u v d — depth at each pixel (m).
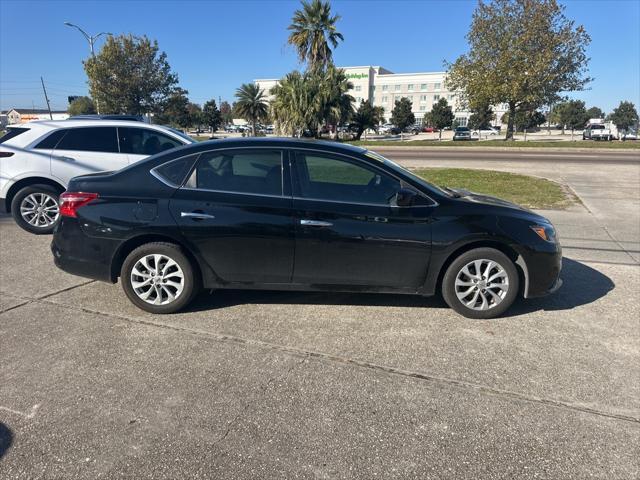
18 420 2.65
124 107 46.19
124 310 4.18
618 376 3.16
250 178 4.01
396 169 4.05
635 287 4.86
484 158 21.19
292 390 2.97
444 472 2.29
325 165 4.00
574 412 2.76
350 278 4.00
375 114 48.00
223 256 3.97
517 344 3.61
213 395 2.91
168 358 3.35
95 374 3.12
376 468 2.31
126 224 3.95
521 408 2.80
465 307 4.04
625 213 8.57
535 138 52.00
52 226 6.97
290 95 33.88
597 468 2.32
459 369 3.24
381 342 3.63
